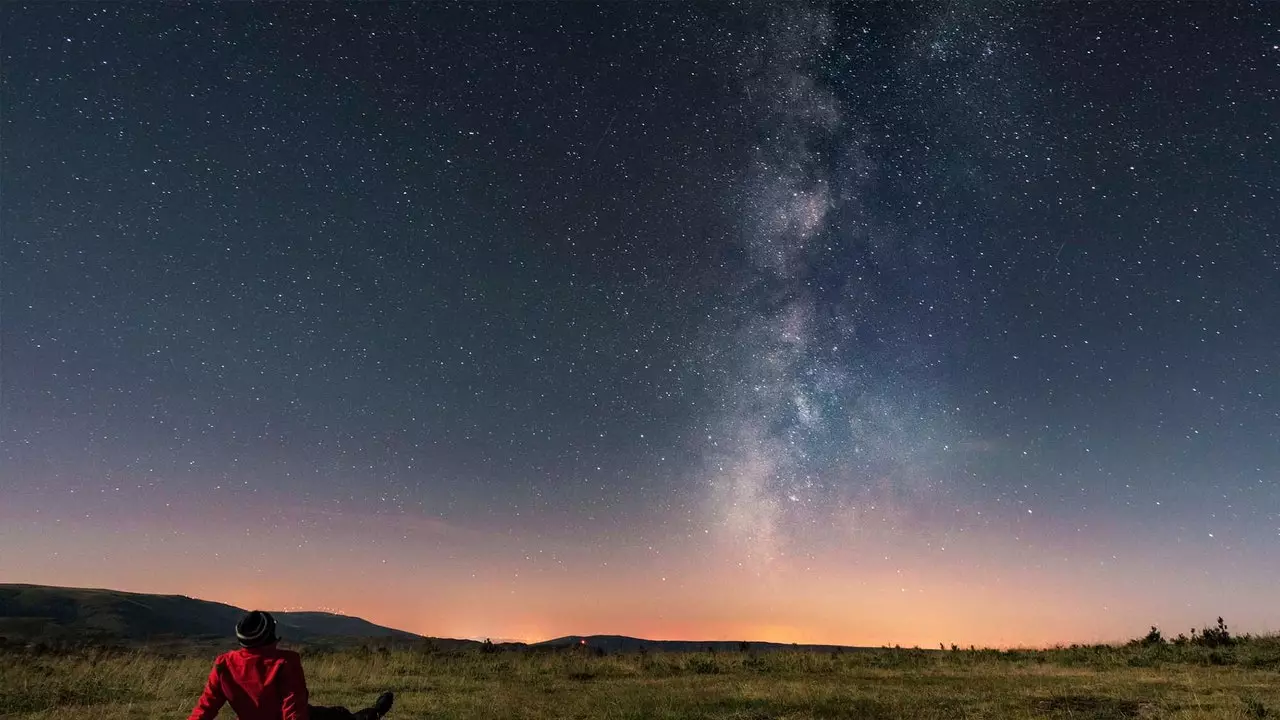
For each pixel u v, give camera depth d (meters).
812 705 12.46
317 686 15.92
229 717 11.66
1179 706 11.60
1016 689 14.39
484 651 26.17
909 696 13.39
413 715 12.01
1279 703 11.59
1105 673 17.47
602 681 17.41
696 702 13.02
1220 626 23.44
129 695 13.97
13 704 12.46
